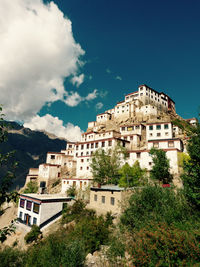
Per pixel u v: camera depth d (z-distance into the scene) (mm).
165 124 60188
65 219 30203
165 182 33156
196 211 14000
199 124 15672
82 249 15266
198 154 15031
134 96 106875
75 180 49156
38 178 71688
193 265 9617
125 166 35844
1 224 43750
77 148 66938
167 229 11609
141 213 15195
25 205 37219
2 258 17594
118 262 13289
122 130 73188
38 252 17047
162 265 9961
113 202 26578
